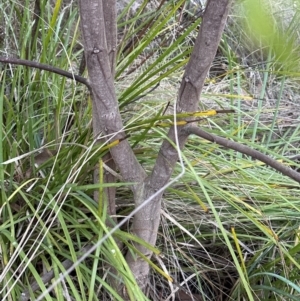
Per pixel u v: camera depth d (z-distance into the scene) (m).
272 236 0.91
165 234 1.08
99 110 0.75
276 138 1.49
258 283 1.10
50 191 0.91
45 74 1.07
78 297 0.76
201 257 1.13
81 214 0.89
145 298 0.78
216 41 0.63
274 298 1.06
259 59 1.61
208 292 1.12
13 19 1.30
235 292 1.07
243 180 1.16
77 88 1.19
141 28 1.16
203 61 0.65
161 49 1.34
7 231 0.85
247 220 1.14
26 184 0.96
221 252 1.15
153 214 0.84
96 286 0.94
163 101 1.27
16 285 0.84
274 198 1.18
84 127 1.04
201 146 1.20
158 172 0.79
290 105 1.61
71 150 0.94
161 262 0.93
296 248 0.98
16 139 1.04
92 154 0.81
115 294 0.78
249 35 0.37
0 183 0.90
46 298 0.75
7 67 1.21
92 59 0.68
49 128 1.02
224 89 1.57
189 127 0.73
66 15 1.38
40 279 0.77
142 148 1.06
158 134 1.02
